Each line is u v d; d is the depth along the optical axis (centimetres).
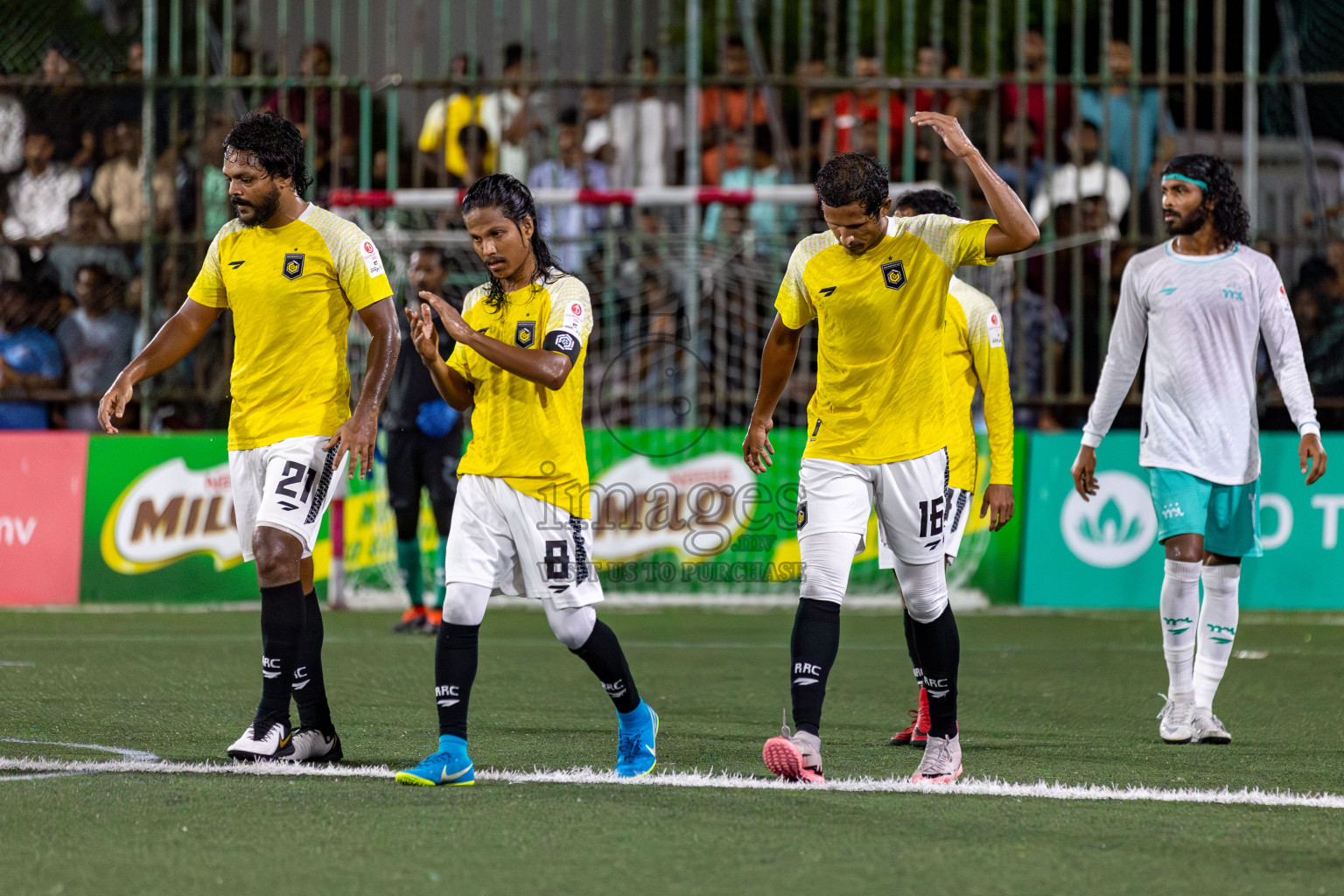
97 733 1688
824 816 1252
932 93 3841
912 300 1410
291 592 1497
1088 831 1209
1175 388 1777
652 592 3388
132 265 3603
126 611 3212
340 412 1541
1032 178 3728
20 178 3606
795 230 3741
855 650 2609
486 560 1402
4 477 3356
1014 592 3359
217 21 3838
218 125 3603
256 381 1519
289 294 1507
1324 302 3456
